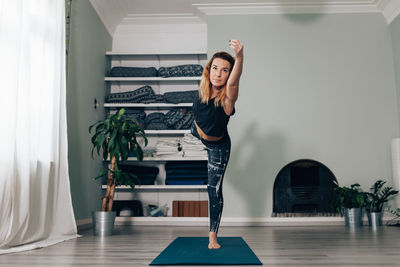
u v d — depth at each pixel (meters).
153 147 4.57
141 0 4.52
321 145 4.42
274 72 4.57
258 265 1.75
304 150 4.42
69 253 2.14
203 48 5.08
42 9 2.72
